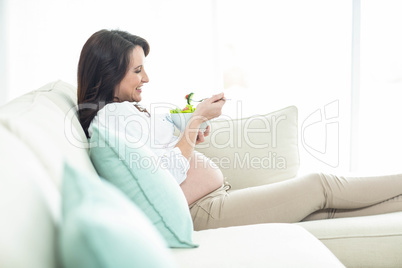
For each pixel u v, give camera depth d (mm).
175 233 990
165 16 3141
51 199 550
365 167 3156
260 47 3174
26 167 528
